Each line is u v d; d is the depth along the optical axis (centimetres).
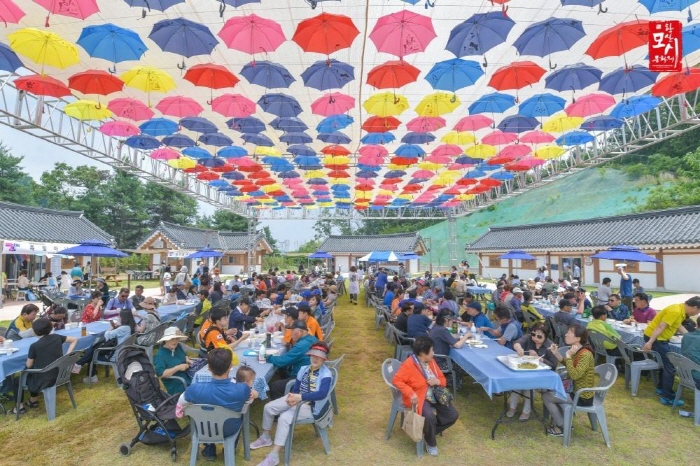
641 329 680
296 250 5159
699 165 2898
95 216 4122
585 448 425
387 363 455
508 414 497
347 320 1274
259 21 513
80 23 623
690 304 533
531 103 797
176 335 450
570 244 2439
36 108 878
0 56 607
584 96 781
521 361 455
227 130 1171
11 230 1827
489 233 3353
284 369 523
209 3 588
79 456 408
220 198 2170
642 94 875
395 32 519
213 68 619
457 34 530
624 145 1052
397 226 5281
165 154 1197
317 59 741
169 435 399
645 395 586
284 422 385
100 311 801
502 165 1402
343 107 793
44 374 485
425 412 410
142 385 412
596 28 639
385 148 1300
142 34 661
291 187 1861
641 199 3472
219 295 1013
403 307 720
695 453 414
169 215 4669
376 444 436
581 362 432
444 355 555
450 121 1083
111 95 892
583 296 909
